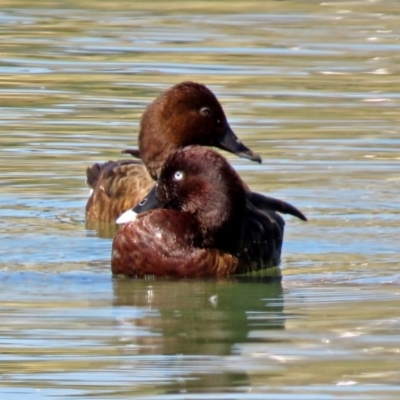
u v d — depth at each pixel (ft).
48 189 49.24
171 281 38.37
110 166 48.52
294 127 57.82
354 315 34.47
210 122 46.11
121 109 60.64
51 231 44.32
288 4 86.63
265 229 39.96
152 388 29.14
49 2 87.56
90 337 32.78
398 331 32.99
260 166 52.26
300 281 38.37
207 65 69.92
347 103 62.34
